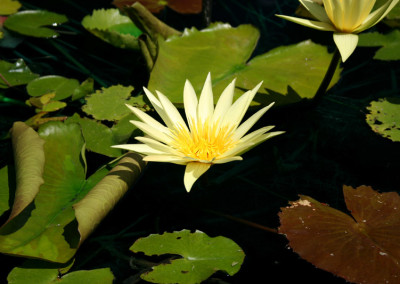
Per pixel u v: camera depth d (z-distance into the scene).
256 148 1.15
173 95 1.16
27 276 0.97
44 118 1.13
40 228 1.00
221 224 1.06
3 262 1.00
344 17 1.07
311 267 1.01
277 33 1.41
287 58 1.23
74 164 1.07
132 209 1.07
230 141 1.04
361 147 1.15
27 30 1.30
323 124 1.18
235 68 1.21
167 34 1.27
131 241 1.04
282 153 1.14
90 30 1.29
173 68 1.20
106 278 0.98
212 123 1.06
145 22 1.26
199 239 1.01
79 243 0.98
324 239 1.00
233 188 1.10
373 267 0.97
